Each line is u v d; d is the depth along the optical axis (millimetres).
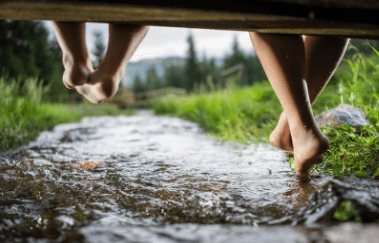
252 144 2951
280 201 1226
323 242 719
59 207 1235
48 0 901
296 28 1146
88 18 1148
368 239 706
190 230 890
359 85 2707
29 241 910
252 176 1700
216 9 966
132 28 1432
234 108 4797
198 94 9141
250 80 40594
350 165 1699
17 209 1213
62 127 5953
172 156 2482
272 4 983
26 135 3656
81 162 2281
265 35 1287
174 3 942
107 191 1469
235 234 830
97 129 5449
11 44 19156
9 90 4418
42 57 21094
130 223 1063
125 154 2652
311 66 1486
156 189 1486
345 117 2074
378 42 3164
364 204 884
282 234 799
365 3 989
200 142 3326
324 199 1005
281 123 1484
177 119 7922
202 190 1451
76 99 22875
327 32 1240
